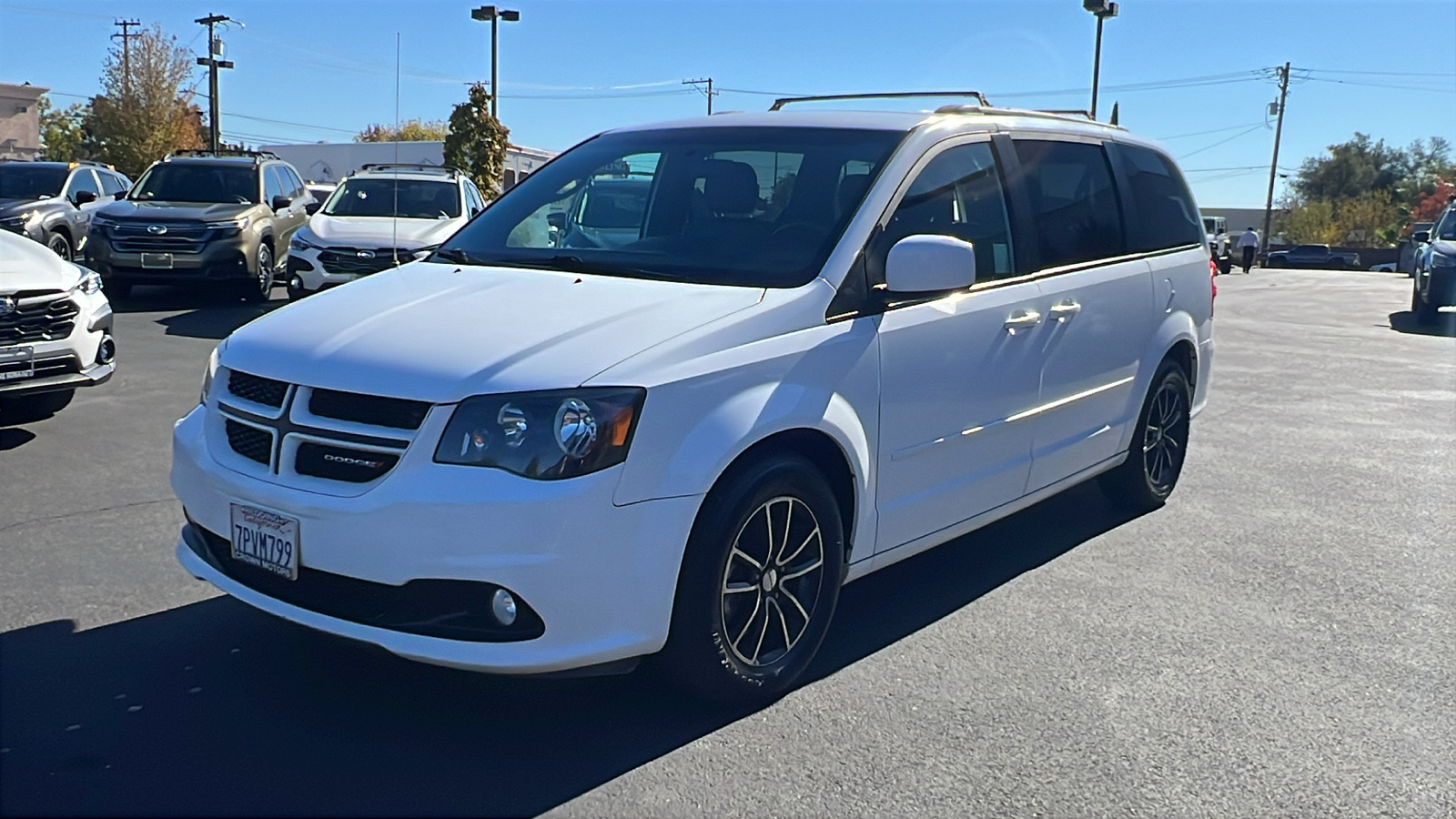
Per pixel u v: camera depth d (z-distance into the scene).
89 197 15.14
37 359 6.55
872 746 3.47
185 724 3.47
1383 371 11.80
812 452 3.85
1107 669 4.07
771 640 3.76
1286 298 23.69
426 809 3.07
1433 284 16.47
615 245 4.36
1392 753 3.52
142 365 9.67
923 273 3.83
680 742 3.47
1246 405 9.62
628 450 3.23
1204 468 7.21
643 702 3.71
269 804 3.06
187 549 3.79
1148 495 6.01
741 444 3.44
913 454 4.16
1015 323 4.59
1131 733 3.60
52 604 4.38
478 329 3.51
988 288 4.53
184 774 3.19
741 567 3.59
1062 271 5.00
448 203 13.79
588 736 3.48
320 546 3.29
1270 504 6.34
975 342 4.39
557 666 3.22
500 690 3.76
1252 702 3.84
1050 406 4.93
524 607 3.20
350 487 3.28
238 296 15.24
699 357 3.43
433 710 3.61
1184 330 5.95
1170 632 4.42
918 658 4.13
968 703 3.78
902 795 3.21
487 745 3.41
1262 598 4.83
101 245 13.64
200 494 3.63
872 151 4.35
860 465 3.89
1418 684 4.01
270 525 3.39
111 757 3.27
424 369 3.29
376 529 3.19
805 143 4.46
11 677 3.75
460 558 3.14
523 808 3.09
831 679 3.94
